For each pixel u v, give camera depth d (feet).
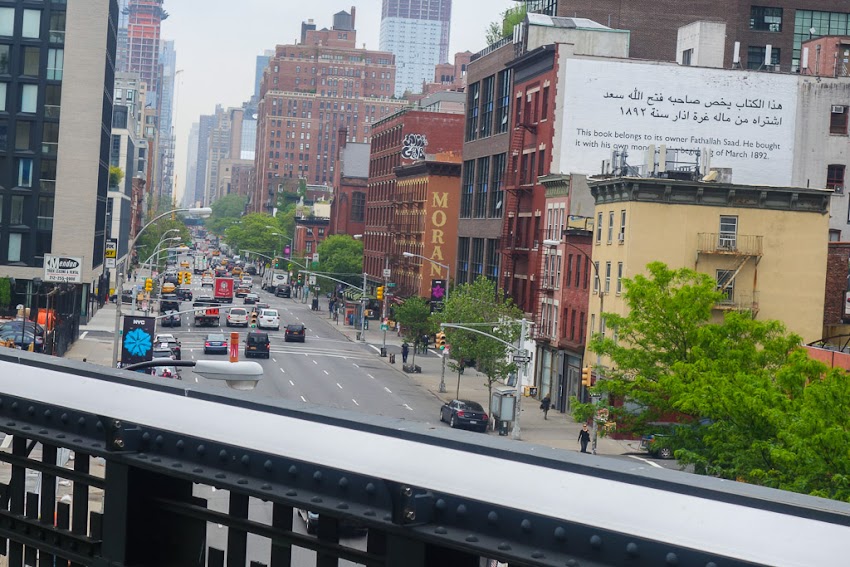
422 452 15.52
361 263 483.10
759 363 114.83
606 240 203.51
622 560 13.65
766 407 92.27
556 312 233.14
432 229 376.68
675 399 109.70
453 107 474.49
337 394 220.43
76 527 21.08
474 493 14.76
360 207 605.31
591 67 239.09
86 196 297.53
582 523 13.74
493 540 14.93
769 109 240.32
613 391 118.32
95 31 295.69
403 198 416.46
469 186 323.37
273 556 18.04
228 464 18.26
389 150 452.35
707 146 239.91
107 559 19.97
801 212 191.62
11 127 293.84
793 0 343.26
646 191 190.49
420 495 15.67
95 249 334.44
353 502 16.53
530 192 257.75
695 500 13.03
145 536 20.06
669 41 320.50
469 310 228.22
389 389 237.45
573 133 239.91
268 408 17.61
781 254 191.72
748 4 342.85
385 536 16.74
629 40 291.99
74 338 290.76
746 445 94.84
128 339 190.29
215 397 18.45
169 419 18.67
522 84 269.85
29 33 294.05
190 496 20.84
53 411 21.25
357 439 16.25
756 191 190.08
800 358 96.78
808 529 12.14
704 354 115.85
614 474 13.78
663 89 239.30
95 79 295.89
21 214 295.48
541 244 245.45
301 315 442.09
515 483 14.47
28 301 295.69
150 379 19.61
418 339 281.13
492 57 300.61
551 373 235.40
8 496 23.16
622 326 123.13
